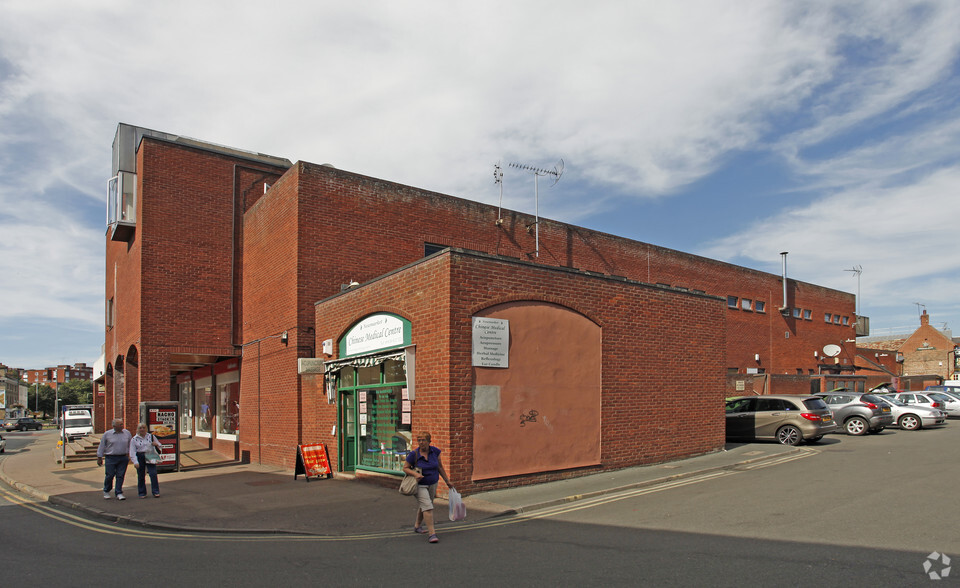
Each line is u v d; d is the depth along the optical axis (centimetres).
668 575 645
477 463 1199
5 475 1898
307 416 1714
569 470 1352
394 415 1373
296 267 1758
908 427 2530
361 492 1311
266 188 2291
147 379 2005
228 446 2272
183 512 1150
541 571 680
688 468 1455
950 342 6241
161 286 2062
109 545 903
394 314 1365
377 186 1952
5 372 12131
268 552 832
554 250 2489
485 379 1232
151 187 2080
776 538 787
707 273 3250
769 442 1961
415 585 646
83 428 3866
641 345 1563
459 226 2164
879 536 777
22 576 722
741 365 3391
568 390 1380
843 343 4300
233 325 2181
